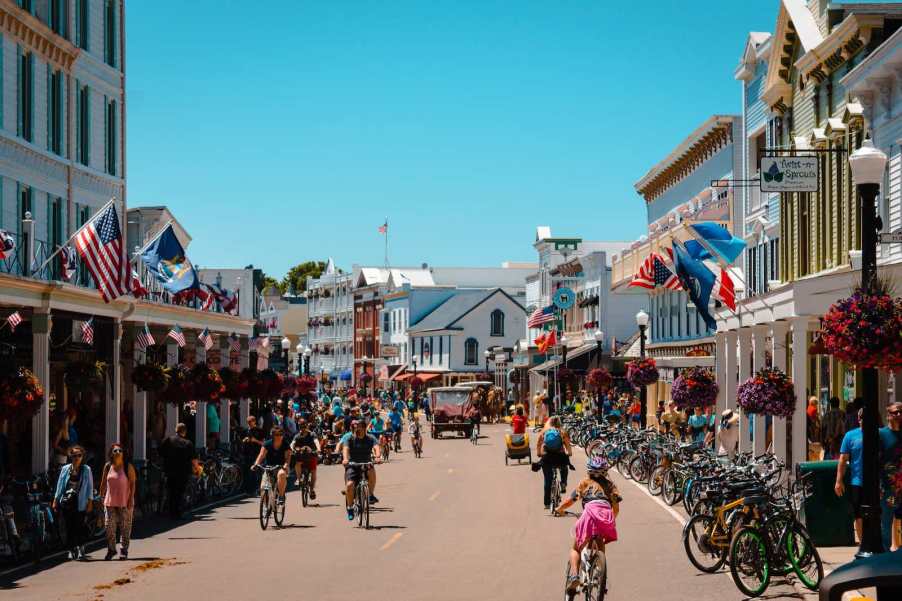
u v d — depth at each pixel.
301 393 58.16
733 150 48.19
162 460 26.53
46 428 23.22
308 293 154.88
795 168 26.39
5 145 27.94
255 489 31.03
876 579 6.40
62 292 24.30
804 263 33.03
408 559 18.11
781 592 14.64
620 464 34.91
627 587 15.08
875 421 13.94
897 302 14.35
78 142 33.09
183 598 14.77
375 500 23.05
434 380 113.94
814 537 17.03
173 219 48.56
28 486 19.94
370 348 133.00
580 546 12.73
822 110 31.62
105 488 18.84
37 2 30.66
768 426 28.91
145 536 21.80
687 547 16.47
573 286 81.19
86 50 33.59
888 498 14.98
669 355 58.31
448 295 123.25
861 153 14.52
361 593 14.97
